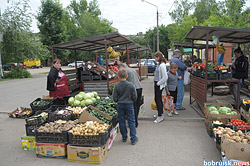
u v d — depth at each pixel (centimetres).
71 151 349
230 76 547
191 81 699
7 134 493
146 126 519
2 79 2031
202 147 392
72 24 3850
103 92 728
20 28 2052
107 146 380
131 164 337
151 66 1997
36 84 1544
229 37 653
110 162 345
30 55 2139
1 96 1058
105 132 355
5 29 1988
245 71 677
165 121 553
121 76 398
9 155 383
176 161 342
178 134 459
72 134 350
